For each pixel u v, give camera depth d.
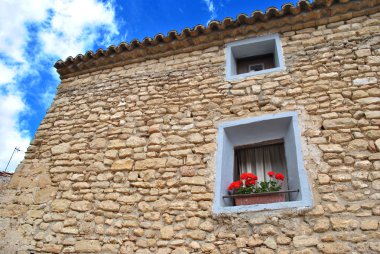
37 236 3.88
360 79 3.85
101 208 3.85
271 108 3.98
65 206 4.04
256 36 4.82
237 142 4.21
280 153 4.02
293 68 4.27
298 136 3.62
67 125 4.98
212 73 4.69
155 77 5.04
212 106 4.30
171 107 4.52
